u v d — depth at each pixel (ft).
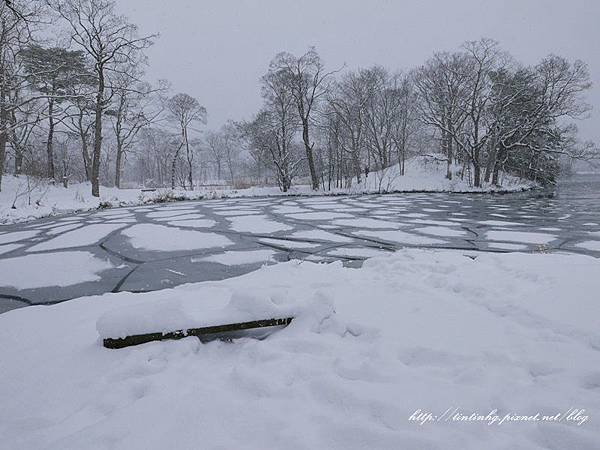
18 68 79.46
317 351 10.90
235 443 7.30
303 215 58.85
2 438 8.16
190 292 17.43
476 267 18.58
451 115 130.00
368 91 139.64
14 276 26.12
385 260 21.49
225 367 10.45
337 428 7.52
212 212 65.10
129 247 35.14
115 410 8.61
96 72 102.32
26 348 12.49
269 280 18.38
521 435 7.13
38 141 126.72
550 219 52.06
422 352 10.36
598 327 10.91
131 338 11.50
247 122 140.97
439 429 7.34
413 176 137.69
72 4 84.12
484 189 119.65
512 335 11.07
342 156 137.18
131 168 295.89
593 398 8.04
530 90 128.36
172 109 145.28
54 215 64.80
